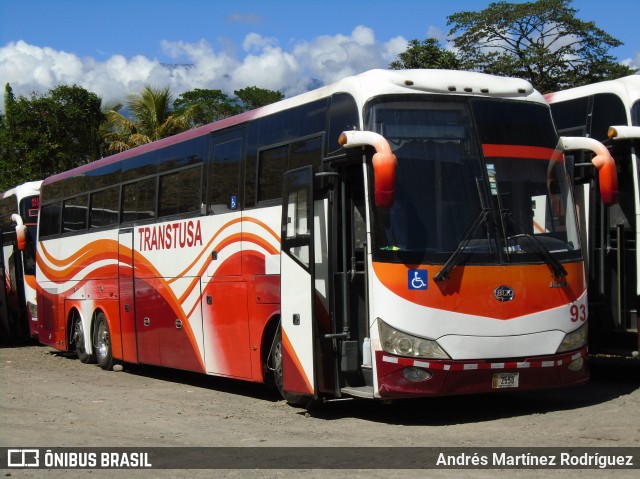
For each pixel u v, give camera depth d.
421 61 38.12
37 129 36.78
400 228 9.59
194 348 13.72
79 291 18.52
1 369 18.14
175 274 14.28
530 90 10.62
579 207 12.08
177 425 10.62
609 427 9.15
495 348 9.65
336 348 10.23
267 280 11.68
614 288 11.95
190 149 14.03
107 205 17.19
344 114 10.34
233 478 7.66
